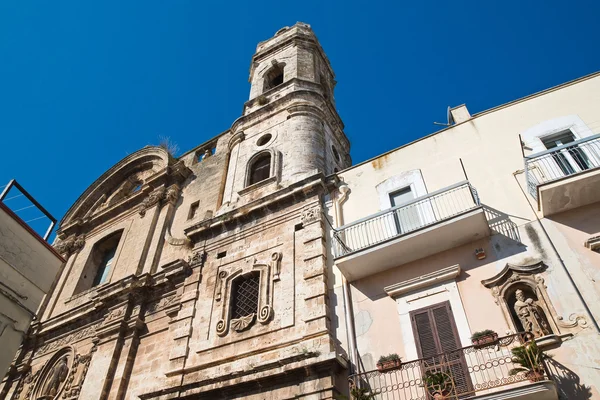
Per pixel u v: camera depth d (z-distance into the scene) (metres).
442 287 11.80
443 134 15.54
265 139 21.11
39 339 20.30
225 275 15.75
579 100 13.91
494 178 13.34
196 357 13.88
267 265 14.97
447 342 10.77
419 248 12.48
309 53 27.03
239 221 17.23
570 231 11.27
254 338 13.28
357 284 13.18
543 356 9.20
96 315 18.88
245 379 11.93
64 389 16.72
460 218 11.82
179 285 17.27
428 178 14.55
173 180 23.92
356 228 14.19
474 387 9.63
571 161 12.10
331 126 22.55
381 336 11.73
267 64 27.41
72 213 27.98
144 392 14.45
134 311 17.56
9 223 10.53
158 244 20.48
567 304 10.10
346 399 10.59
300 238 15.09
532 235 11.63
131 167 28.19
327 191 16.33
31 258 10.84
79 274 22.77
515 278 10.98
